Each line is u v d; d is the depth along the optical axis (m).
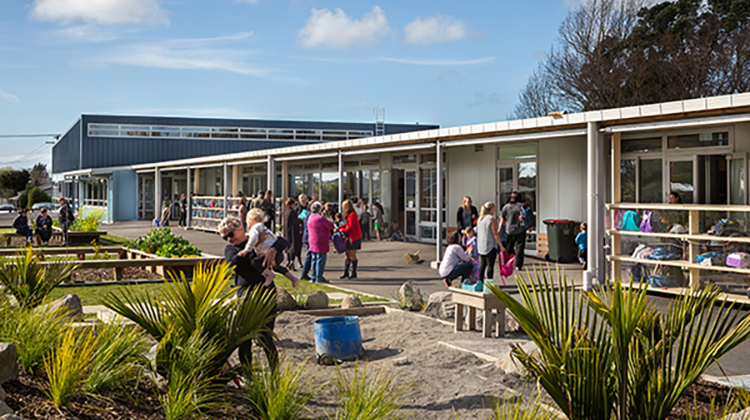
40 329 4.35
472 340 6.79
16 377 3.86
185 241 14.33
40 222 19.69
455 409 4.46
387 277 12.63
